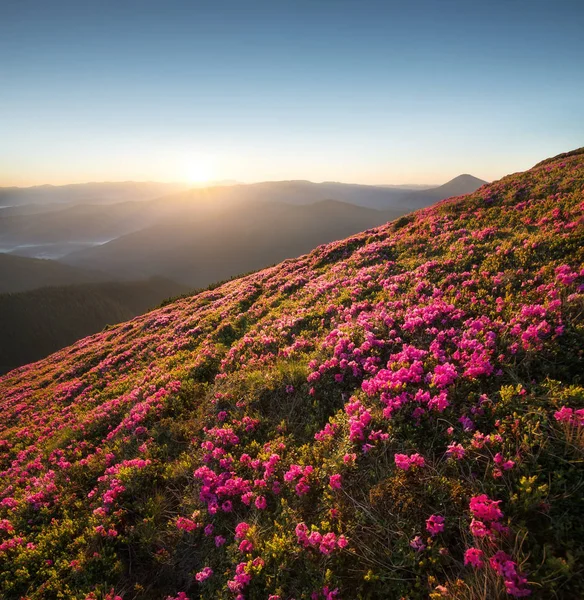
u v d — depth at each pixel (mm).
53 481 10398
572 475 5191
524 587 4164
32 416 19203
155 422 11305
